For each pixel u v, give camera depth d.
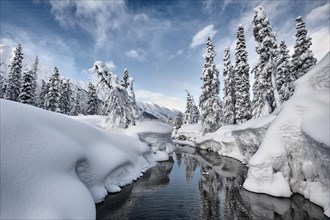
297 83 13.80
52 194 6.61
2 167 5.96
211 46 40.34
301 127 11.07
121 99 29.09
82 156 9.50
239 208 10.20
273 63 25.64
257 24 26.73
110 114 28.48
